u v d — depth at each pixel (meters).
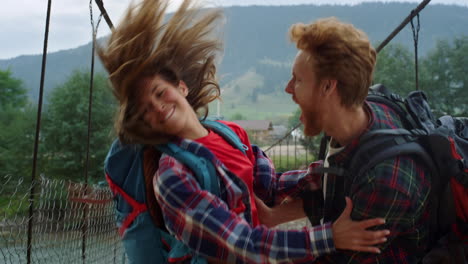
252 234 1.04
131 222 1.21
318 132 1.21
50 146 28.20
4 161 28.11
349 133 1.18
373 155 1.11
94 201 1.70
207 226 1.04
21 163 28.00
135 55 1.15
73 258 2.08
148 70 1.15
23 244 1.98
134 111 1.15
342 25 1.13
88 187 2.14
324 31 1.11
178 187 1.07
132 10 1.20
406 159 1.10
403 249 1.16
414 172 1.09
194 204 1.06
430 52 36.31
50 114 29.16
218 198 1.10
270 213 1.43
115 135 1.25
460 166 1.09
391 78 33.34
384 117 1.19
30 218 1.96
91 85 2.53
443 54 35.38
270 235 1.04
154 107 1.15
